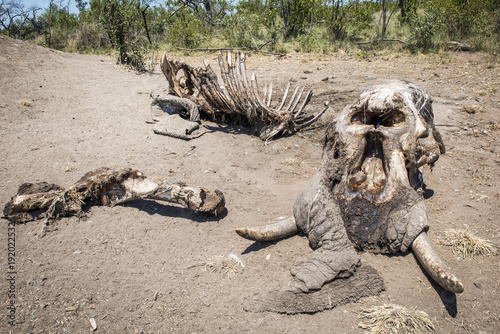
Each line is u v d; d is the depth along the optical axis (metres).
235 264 3.84
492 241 3.99
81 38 16.17
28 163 5.54
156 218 4.54
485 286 3.40
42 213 4.41
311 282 3.29
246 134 7.33
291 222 4.04
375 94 3.88
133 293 3.48
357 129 3.74
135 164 5.78
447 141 6.84
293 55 14.45
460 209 4.62
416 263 3.55
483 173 5.60
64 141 6.35
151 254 3.98
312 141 6.95
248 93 7.11
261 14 17.17
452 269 3.61
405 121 3.75
